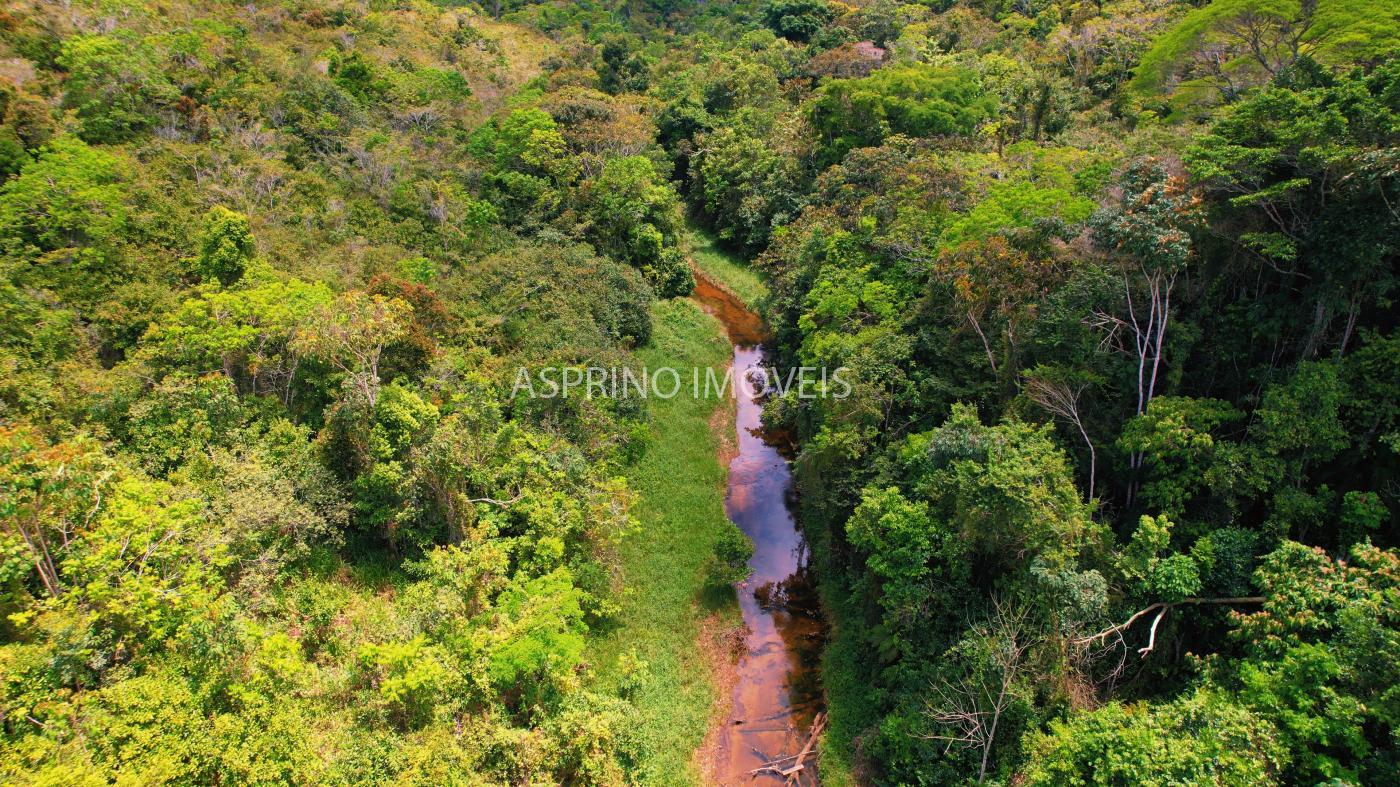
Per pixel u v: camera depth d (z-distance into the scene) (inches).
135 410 832.3
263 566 768.9
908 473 944.9
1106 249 878.4
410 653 701.9
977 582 847.7
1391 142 701.9
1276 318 796.0
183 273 1054.4
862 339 1122.7
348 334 907.4
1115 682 729.6
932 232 1220.5
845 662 963.3
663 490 1258.0
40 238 1002.1
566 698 792.3
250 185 1249.4
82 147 1113.4
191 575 659.4
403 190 1435.8
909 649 841.5
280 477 837.8
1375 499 665.6
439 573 806.5
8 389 800.3
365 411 884.0
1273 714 564.7
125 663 625.3
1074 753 603.2
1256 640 623.2
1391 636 534.3
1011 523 737.0
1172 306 874.8
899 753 780.0
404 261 1267.2
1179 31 1341.0
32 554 601.3
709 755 882.1
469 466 927.7
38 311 898.1
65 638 570.3
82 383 838.5
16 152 1093.1
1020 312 909.8
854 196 1523.1
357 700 714.2
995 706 706.8
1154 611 729.0
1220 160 775.7
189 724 591.5
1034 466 756.0
